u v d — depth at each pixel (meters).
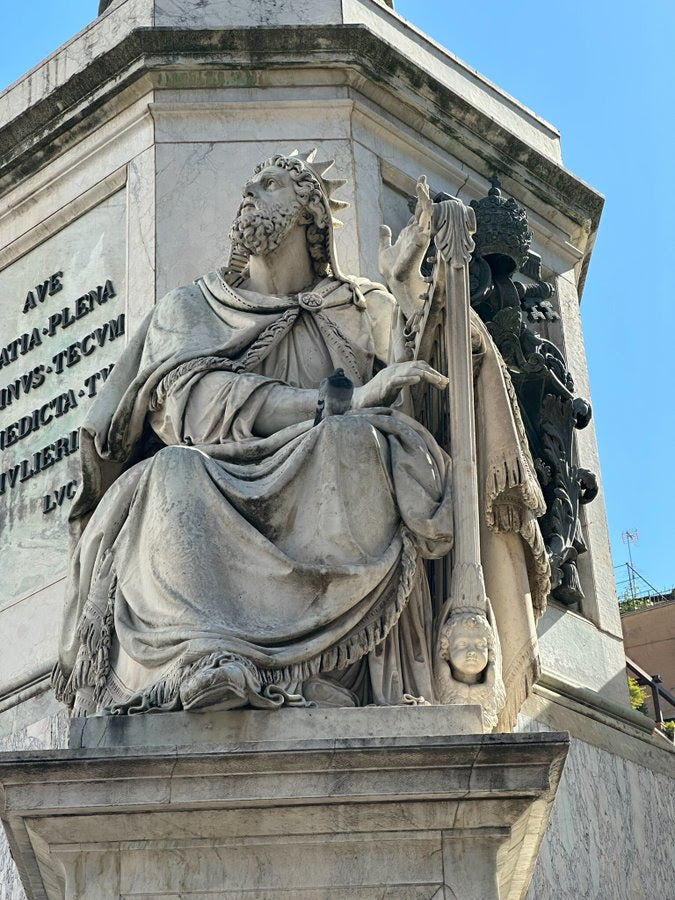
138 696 5.13
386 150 7.39
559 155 8.27
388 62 7.45
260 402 5.77
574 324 8.01
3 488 7.24
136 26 7.53
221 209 7.12
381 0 8.06
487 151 7.78
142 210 7.20
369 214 7.14
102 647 5.50
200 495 5.40
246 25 7.43
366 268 6.99
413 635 5.43
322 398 5.69
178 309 6.14
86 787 4.91
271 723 5.07
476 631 5.36
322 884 4.91
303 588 5.28
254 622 5.23
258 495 5.40
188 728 5.06
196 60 7.32
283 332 6.04
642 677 9.09
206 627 5.17
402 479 5.48
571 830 6.75
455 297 5.71
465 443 5.57
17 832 5.06
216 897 4.89
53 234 7.57
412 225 5.90
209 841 4.96
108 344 7.12
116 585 5.51
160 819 4.93
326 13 7.52
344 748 4.89
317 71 7.37
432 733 5.09
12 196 7.71
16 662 6.84
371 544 5.39
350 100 7.31
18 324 7.52
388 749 4.89
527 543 5.69
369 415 5.57
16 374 7.43
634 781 7.15
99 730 5.07
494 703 5.35
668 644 11.43
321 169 6.40
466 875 4.91
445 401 5.80
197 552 5.30
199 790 4.89
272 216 6.19
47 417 7.22
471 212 5.84
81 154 7.52
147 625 5.33
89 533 5.75
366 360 6.15
